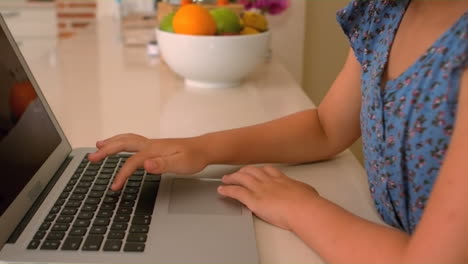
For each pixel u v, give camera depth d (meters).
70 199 0.63
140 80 1.37
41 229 0.56
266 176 0.67
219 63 1.23
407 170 0.58
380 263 0.48
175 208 0.62
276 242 0.57
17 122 0.66
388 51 0.65
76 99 1.18
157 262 0.50
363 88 0.69
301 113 0.86
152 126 0.99
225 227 0.57
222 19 1.25
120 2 2.00
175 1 1.54
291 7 1.89
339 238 0.53
